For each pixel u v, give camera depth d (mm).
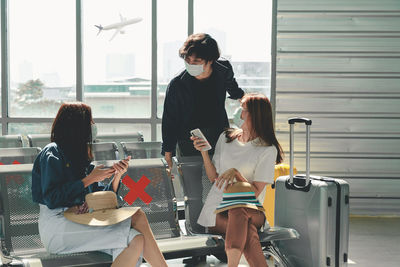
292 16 5562
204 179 3221
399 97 5641
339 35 5582
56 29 5574
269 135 3000
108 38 5613
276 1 5555
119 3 5578
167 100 3447
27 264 2332
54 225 2480
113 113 5695
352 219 5500
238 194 2812
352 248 4281
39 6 5551
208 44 3188
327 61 5609
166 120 3480
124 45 5617
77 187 2496
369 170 5672
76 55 5586
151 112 5664
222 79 3463
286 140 5668
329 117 5641
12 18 5555
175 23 5602
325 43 5586
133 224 2551
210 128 3414
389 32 5582
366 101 5645
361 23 5570
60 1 5555
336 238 2998
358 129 5652
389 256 4047
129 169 3031
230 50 5633
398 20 5574
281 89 5621
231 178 2887
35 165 2557
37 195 2525
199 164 3242
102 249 2451
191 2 5555
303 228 3092
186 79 3377
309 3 5543
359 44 5590
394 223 5309
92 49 5617
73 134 2578
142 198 3004
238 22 5605
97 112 5688
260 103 2980
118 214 2473
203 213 3033
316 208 2979
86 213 2496
